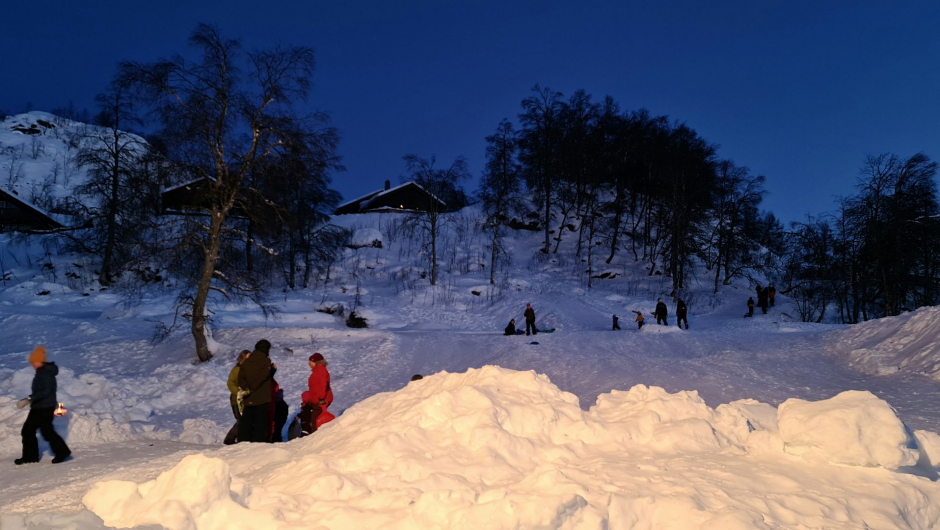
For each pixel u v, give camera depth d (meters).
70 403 13.09
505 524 3.26
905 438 4.17
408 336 29.69
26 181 63.78
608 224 58.94
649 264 53.94
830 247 40.66
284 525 3.57
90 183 37.62
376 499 3.81
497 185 53.59
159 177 22.33
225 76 21.78
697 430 4.93
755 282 49.22
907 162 34.50
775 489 3.93
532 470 4.30
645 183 57.44
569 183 61.59
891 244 34.09
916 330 17.48
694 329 31.67
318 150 22.78
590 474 4.08
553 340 27.67
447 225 58.66
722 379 15.91
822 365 17.56
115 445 10.12
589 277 48.25
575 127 62.00
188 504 3.68
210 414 16.58
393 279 45.84
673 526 3.40
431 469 4.17
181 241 22.42
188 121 21.52
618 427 5.00
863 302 37.78
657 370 18.33
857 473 4.16
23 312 30.45
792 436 4.56
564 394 5.79
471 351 26.34
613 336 27.95
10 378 13.70
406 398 6.32
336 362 24.28
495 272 48.84
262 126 22.23
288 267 43.16
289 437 10.70
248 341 27.33
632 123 62.34
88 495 4.16
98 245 39.41
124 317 31.39
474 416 4.77
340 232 49.59
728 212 48.78
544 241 59.72
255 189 22.73
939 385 12.88
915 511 3.85
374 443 4.53
